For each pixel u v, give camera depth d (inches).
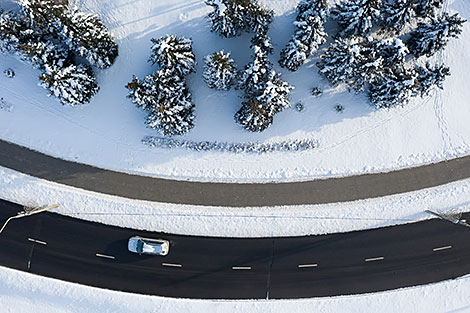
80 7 1279.5
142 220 1298.0
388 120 1320.1
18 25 1138.0
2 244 1305.4
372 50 1142.3
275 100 1153.4
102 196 1300.4
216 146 1301.7
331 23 1272.1
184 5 1295.5
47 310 1286.9
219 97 1296.8
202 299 1305.4
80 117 1300.4
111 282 1306.6
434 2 1197.7
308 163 1315.2
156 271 1309.1
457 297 1311.5
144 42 1294.3
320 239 1310.3
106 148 1305.4
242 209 1305.4
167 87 1143.0
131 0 1290.6
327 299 1309.1
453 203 1310.3
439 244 1320.1
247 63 1279.5
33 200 1293.1
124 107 1299.2
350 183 1315.2
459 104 1321.4
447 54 1317.7
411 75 1151.0
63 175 1301.7
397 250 1318.9
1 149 1299.2
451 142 1322.6
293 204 1310.3
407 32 1291.8
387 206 1309.1
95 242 1305.4
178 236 1304.1
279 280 1310.3
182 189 1306.6
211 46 1284.4
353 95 1307.8
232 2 1090.7
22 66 1285.7
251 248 1305.4
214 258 1307.8
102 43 1181.7
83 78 1193.4
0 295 1286.9
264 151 1309.1
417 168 1318.9
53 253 1306.6
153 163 1306.6
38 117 1300.4
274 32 1280.8
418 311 1305.4
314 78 1301.7
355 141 1320.1
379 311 1305.4
